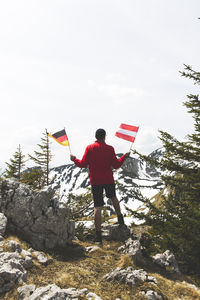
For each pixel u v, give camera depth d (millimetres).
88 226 8172
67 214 5805
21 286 3648
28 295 3428
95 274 4473
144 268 5078
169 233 6359
